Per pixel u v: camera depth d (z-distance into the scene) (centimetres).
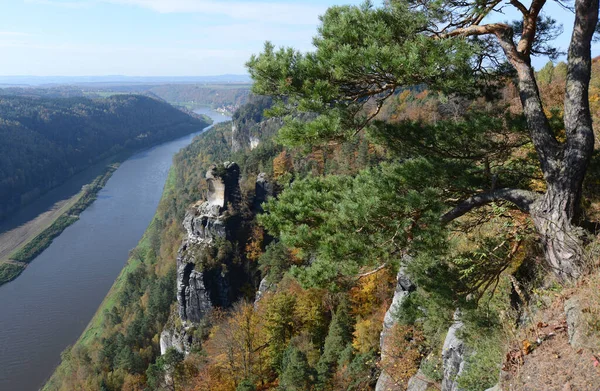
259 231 8512
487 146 1038
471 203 991
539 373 680
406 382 2020
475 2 952
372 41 873
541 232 868
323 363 3294
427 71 800
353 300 3981
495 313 1089
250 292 8119
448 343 1373
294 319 4497
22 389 7725
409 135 1083
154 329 9219
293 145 938
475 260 1076
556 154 858
